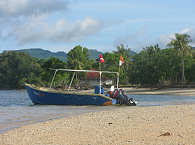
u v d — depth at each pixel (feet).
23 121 60.13
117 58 366.22
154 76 270.46
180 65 262.67
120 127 45.24
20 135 41.81
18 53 498.28
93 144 34.12
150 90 233.76
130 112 65.46
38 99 100.37
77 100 95.86
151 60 277.85
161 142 33.19
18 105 106.42
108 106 93.45
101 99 94.17
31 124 55.31
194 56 291.38
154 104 102.58
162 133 38.52
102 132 41.60
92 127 46.42
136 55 301.63
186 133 37.88
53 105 98.27
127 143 33.55
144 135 37.78
